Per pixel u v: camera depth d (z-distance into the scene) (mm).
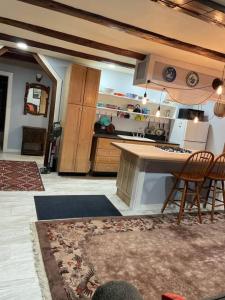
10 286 1991
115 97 6188
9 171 5062
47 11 2801
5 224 2908
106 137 5535
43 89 6930
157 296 2051
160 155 3641
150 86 4203
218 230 3477
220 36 2820
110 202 4062
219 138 6043
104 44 3820
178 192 4195
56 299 1891
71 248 2568
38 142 6965
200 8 2023
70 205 3723
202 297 2100
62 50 4480
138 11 2430
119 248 2684
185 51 3557
